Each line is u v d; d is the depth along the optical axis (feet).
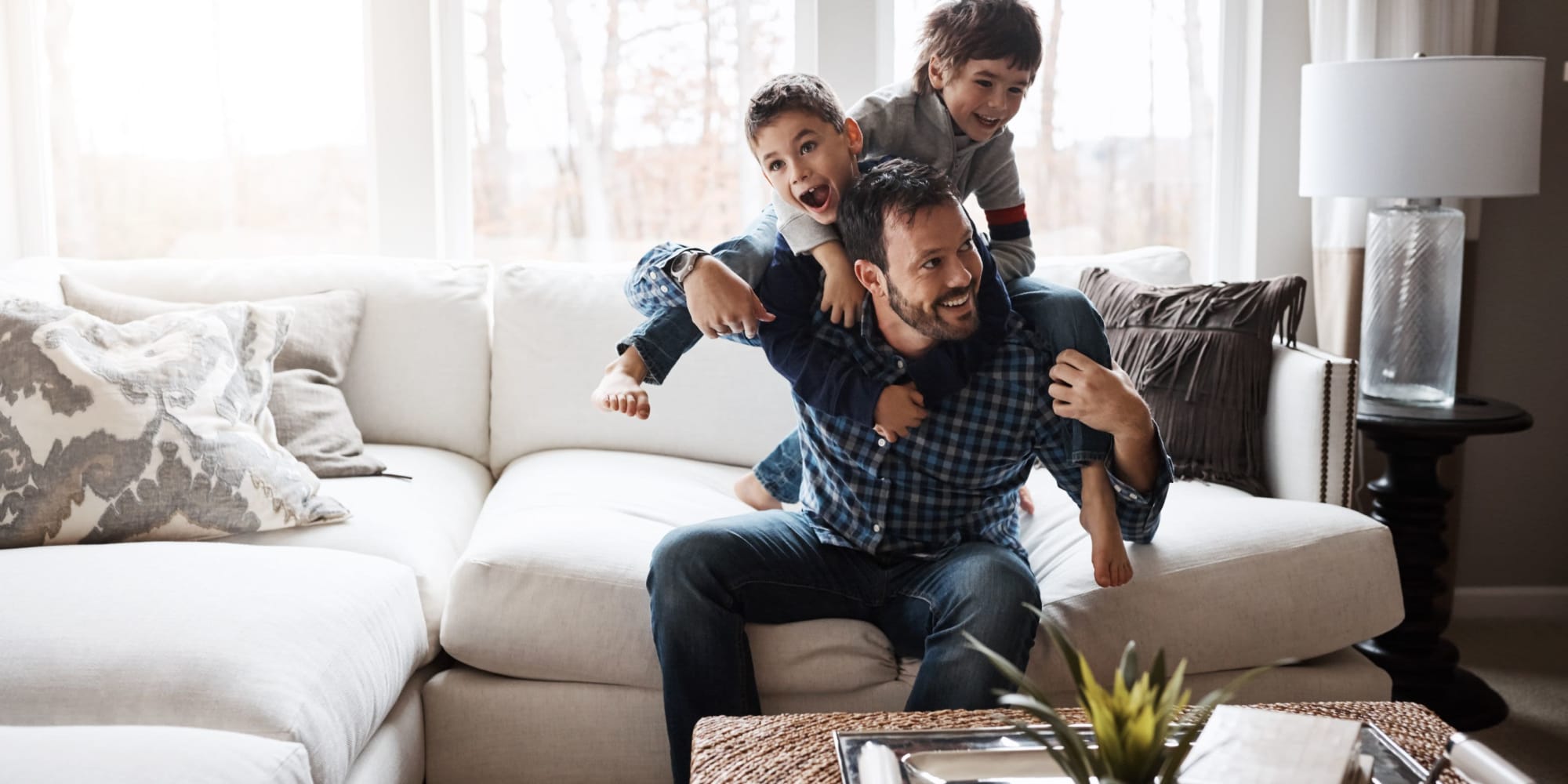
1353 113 8.15
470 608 6.04
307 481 6.81
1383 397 8.56
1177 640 6.05
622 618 6.05
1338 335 9.61
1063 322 5.82
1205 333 7.84
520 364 8.77
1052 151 10.03
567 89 9.86
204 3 9.64
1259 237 10.02
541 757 6.14
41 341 6.41
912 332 5.70
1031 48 5.86
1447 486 9.97
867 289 5.68
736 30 9.84
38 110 9.59
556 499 7.22
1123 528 6.19
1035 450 6.08
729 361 8.66
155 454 6.38
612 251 10.02
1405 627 8.34
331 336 8.41
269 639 4.94
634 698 6.11
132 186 9.75
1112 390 5.56
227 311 7.29
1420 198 8.09
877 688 6.02
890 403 5.70
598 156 9.93
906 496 6.05
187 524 6.41
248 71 9.74
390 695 5.51
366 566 5.87
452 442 8.78
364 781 5.21
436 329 8.80
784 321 5.91
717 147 9.94
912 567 6.10
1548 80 9.89
